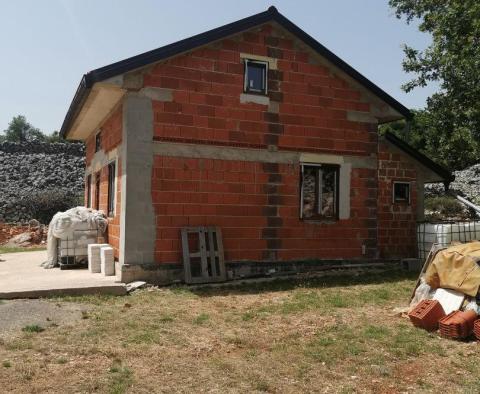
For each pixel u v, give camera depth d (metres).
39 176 30.00
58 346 5.48
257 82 10.66
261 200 10.50
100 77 9.09
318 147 11.12
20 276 9.71
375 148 11.78
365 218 11.60
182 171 9.80
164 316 7.00
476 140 14.74
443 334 6.12
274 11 10.44
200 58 10.04
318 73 11.18
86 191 16.92
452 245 7.39
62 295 8.10
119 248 9.79
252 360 5.28
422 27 16.41
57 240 11.51
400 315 7.16
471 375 4.95
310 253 10.95
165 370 4.90
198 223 9.90
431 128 16.50
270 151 10.62
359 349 5.63
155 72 9.65
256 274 10.37
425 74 16.38
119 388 4.37
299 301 8.13
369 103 11.74
